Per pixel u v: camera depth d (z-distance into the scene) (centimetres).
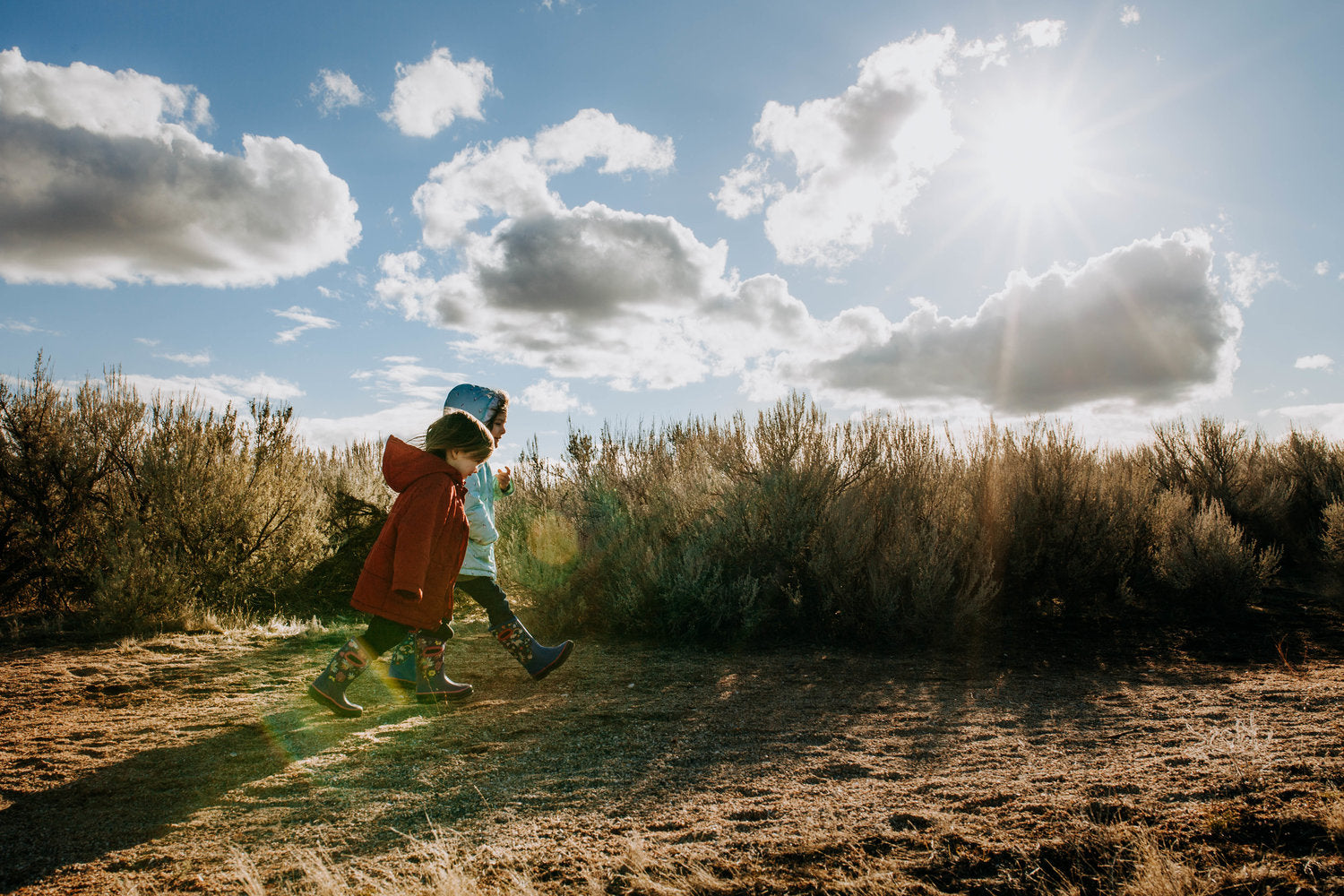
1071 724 338
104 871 200
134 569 579
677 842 206
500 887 181
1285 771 232
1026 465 695
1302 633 575
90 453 675
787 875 183
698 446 786
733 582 599
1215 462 943
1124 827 201
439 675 389
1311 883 169
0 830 227
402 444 337
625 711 370
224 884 190
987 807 223
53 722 344
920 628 575
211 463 682
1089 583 649
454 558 339
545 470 880
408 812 237
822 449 694
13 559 647
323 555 750
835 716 361
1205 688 411
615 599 602
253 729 333
